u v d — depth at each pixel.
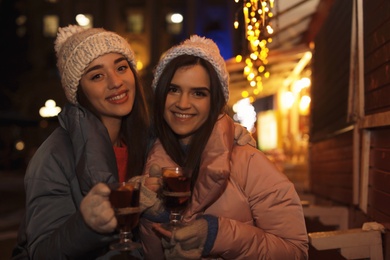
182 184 1.92
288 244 2.24
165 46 33.28
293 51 8.98
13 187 19.19
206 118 2.36
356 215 4.88
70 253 1.95
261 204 2.29
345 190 5.58
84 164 2.13
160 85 2.38
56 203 2.19
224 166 2.12
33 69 34.09
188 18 32.72
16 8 34.00
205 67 2.34
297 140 15.60
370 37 4.10
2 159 28.92
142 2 33.22
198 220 2.02
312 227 5.20
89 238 1.87
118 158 2.57
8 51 33.31
